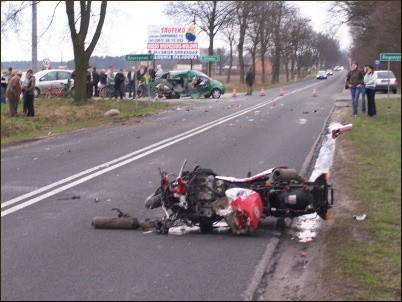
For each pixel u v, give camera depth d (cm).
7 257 770
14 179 1295
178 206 878
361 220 923
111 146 1791
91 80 3759
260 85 7169
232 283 679
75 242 838
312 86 6812
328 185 898
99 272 715
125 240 849
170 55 5191
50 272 716
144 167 1416
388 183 1152
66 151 1709
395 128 1933
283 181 896
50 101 3259
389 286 659
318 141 1786
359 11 1862
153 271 719
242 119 2531
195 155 1576
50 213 1001
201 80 4238
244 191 866
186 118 2639
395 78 3916
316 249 806
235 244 830
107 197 1114
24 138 2031
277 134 1986
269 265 745
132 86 4022
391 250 776
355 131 1902
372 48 2603
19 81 2444
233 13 6481
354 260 739
